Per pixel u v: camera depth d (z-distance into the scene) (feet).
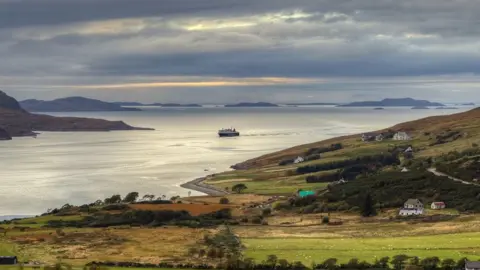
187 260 531.09
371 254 531.91
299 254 540.11
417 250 543.80
